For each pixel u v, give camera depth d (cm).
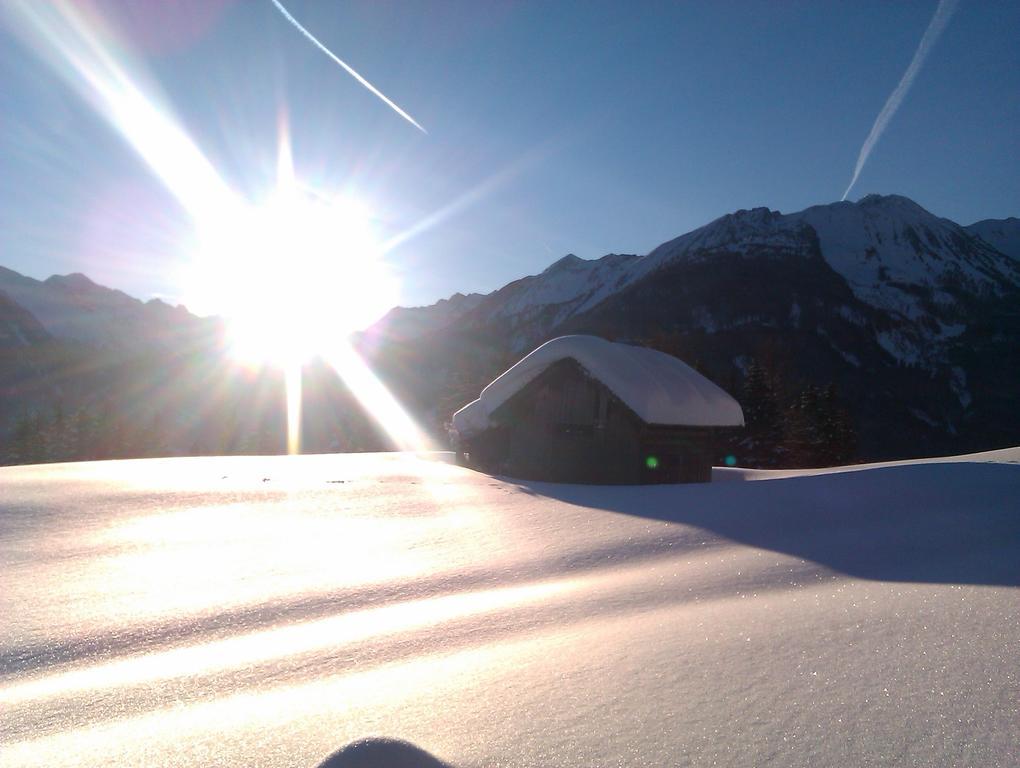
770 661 376
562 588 680
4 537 927
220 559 833
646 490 1410
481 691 365
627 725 302
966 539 793
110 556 845
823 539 848
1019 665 340
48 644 551
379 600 671
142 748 321
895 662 358
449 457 2489
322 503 1224
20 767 314
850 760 256
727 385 4956
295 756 294
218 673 456
